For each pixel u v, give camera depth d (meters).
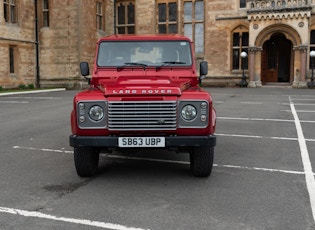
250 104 16.52
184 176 5.94
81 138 5.38
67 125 11.16
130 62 6.77
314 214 4.36
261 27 28.44
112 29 33.00
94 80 6.61
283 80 30.80
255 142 8.59
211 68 31.09
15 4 26.88
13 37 26.39
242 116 12.80
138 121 5.36
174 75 6.64
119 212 4.43
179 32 32.00
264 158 7.10
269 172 6.14
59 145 8.38
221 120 11.89
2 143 8.59
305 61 27.70
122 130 5.36
